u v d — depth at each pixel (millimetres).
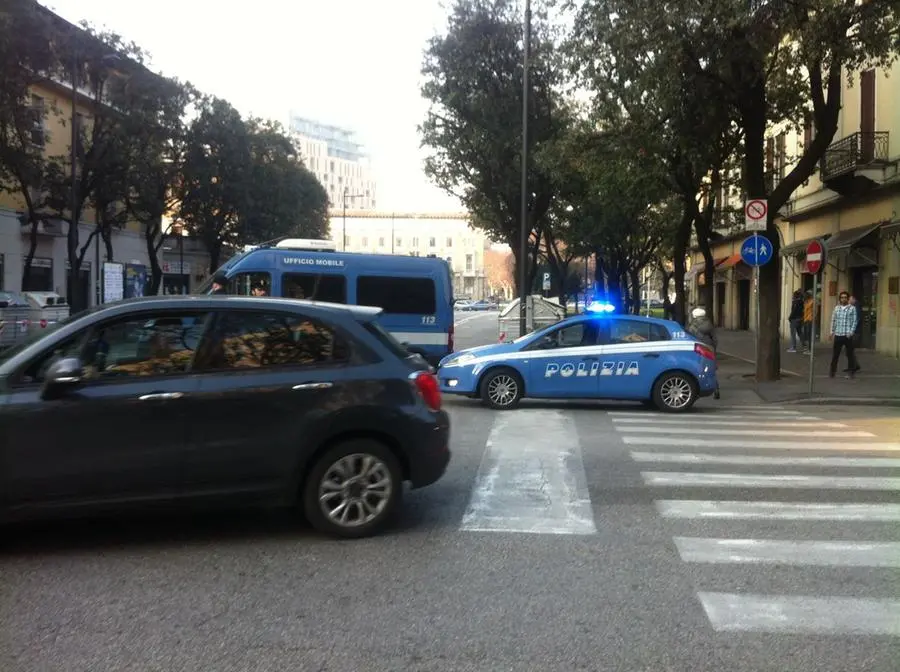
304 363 5488
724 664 3645
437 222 128750
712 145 17078
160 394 5102
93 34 27219
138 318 5277
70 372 4863
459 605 4320
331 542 5418
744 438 9648
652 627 4047
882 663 3660
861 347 22875
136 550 5215
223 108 35406
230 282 15078
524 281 20094
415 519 5992
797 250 26844
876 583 4691
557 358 12094
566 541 5477
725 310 40875
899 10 13133
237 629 3982
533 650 3775
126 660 3631
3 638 3854
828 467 7926
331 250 16188
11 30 22359
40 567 4875
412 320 15422
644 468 7832
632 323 12422
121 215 32625
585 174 20047
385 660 3660
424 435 5633
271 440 5297
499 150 23156
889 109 20125
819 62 14047
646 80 14125
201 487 5203
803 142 25844
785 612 4246
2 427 4816
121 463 5023
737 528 5805
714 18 12570
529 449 8812
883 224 20422
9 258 32719
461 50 22297
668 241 34812
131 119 28422
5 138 25094
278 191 40406
